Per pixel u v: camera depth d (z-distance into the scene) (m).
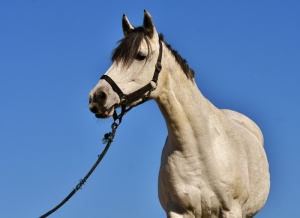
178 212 9.13
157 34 8.73
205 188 8.90
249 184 9.55
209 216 9.08
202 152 8.84
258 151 9.98
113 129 8.56
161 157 9.34
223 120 9.32
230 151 9.07
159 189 9.58
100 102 8.19
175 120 8.76
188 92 8.82
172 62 8.74
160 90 8.62
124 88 8.33
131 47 8.40
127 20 9.00
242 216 9.64
